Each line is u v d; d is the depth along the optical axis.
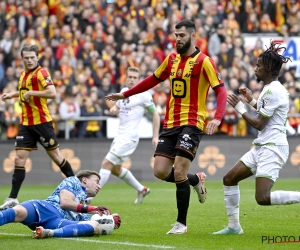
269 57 18.47
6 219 17.56
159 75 20.69
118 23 50.00
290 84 50.31
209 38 50.81
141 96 29.69
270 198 18.05
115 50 48.81
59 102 44.12
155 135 29.48
